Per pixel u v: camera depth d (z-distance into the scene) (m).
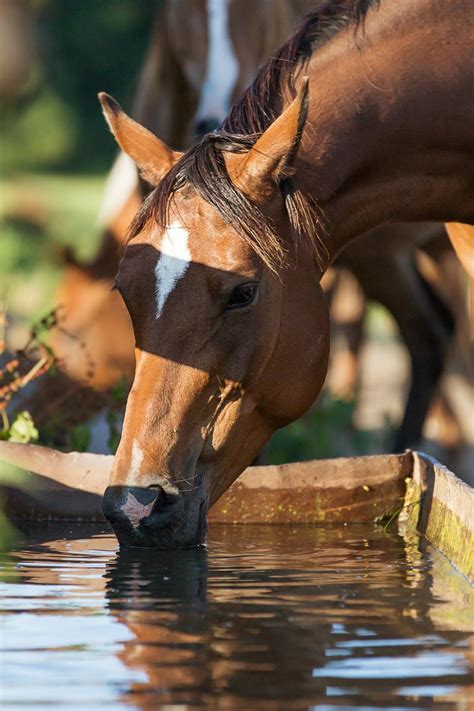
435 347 13.35
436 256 13.53
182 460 6.43
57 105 43.28
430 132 7.27
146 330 6.41
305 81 6.39
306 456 12.21
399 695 4.24
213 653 4.72
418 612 5.44
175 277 6.35
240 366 6.55
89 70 45.75
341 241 7.33
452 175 7.46
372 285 13.09
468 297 13.81
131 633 5.02
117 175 13.13
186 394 6.41
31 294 19.02
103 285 12.32
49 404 10.95
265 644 4.86
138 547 6.66
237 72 12.73
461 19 7.45
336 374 17.11
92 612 5.43
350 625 5.19
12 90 42.19
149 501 6.29
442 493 7.68
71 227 29.00
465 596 5.80
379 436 15.02
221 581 6.16
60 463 8.48
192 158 6.60
